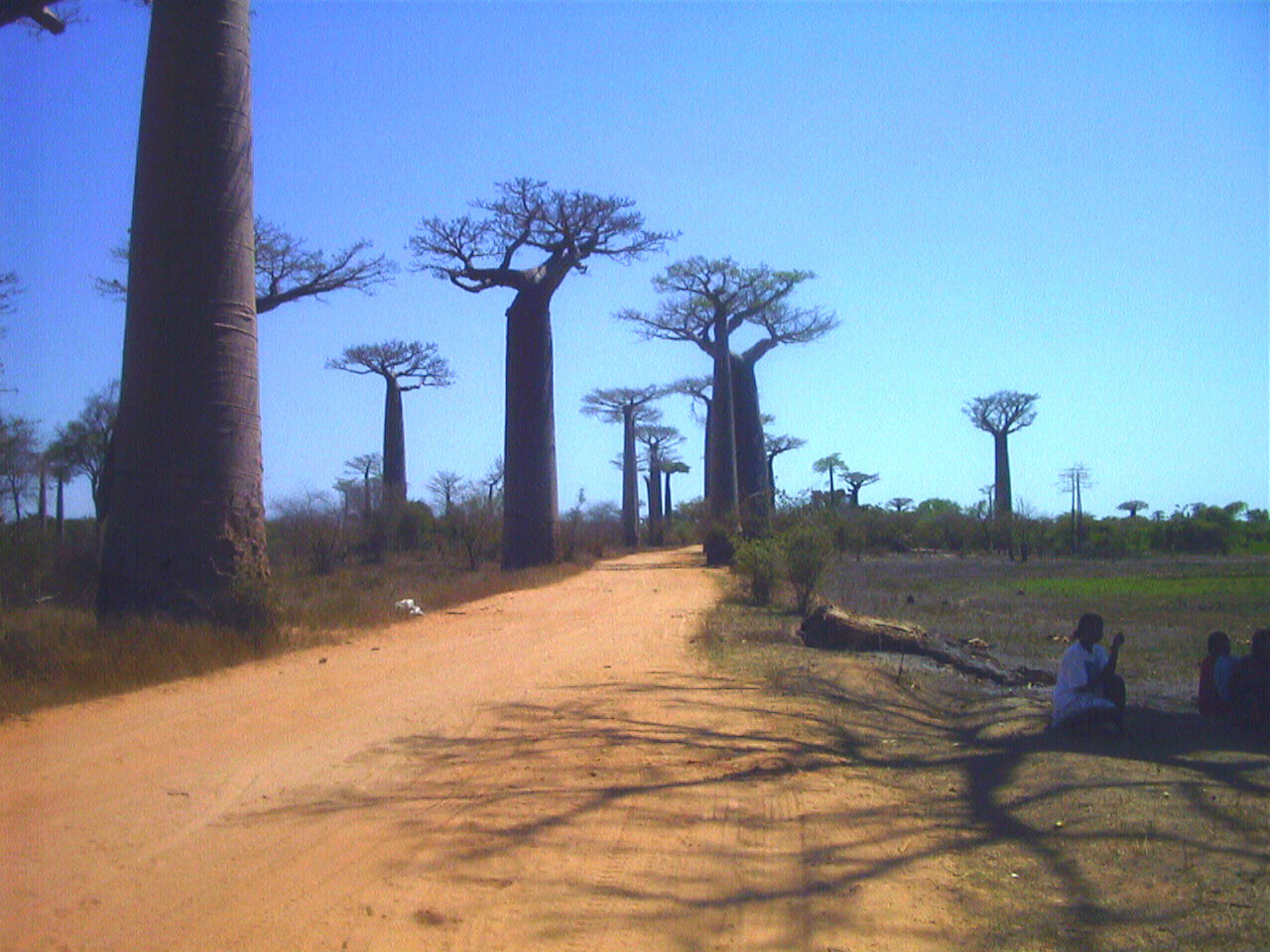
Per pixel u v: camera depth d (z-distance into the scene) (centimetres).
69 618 1366
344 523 4119
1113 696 867
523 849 508
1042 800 626
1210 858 517
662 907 440
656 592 2303
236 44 1340
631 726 811
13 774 631
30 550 1847
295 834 522
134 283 1304
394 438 4812
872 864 506
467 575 3203
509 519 3234
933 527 5825
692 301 4128
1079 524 5244
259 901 431
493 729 791
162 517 1259
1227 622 1942
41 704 839
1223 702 874
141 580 1252
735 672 1097
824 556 1884
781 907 446
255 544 1327
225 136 1317
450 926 412
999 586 2920
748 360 4447
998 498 6481
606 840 527
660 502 8356
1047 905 456
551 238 3145
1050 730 853
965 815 600
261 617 1240
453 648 1277
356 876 463
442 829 535
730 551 3725
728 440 4053
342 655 1189
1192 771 707
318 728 780
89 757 675
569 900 443
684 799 609
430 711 856
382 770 660
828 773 691
